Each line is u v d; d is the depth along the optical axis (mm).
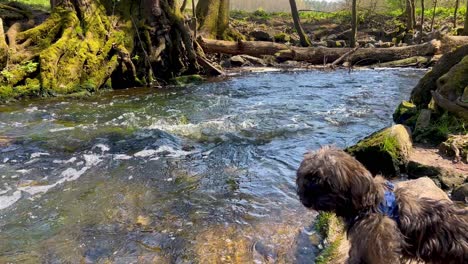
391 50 5105
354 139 2246
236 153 2094
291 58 5258
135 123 2602
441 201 913
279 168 1890
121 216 1482
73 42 3691
